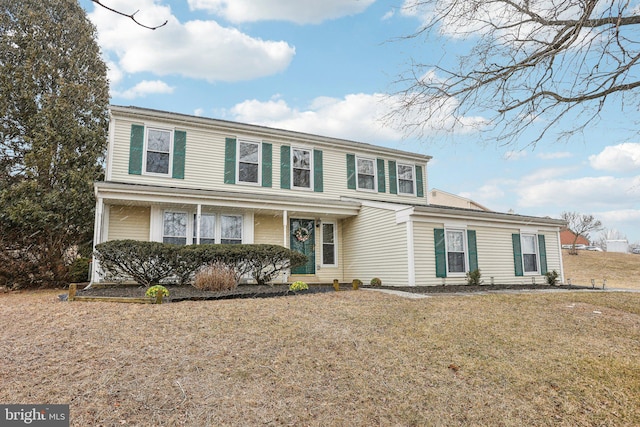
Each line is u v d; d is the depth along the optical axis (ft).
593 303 31.73
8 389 13.11
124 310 23.06
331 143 50.98
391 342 19.52
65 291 37.06
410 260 39.55
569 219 114.93
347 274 49.37
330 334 20.18
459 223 43.73
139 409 12.47
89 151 47.16
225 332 19.51
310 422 12.58
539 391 15.34
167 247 31.81
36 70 47.09
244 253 34.32
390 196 54.90
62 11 52.03
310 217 48.98
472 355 18.37
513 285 44.65
